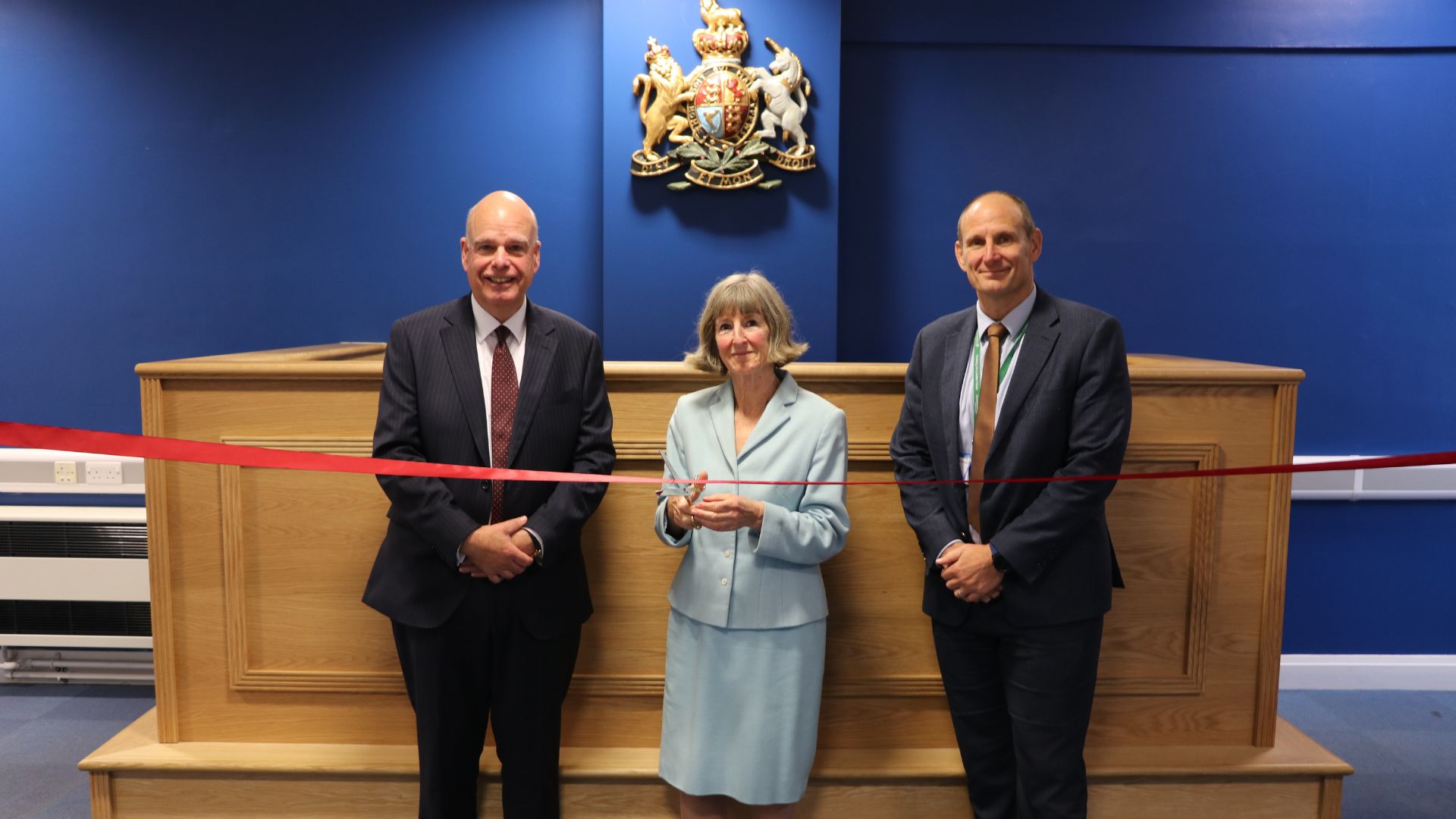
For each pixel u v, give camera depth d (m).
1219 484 2.19
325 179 3.46
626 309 3.39
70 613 3.32
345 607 2.23
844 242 3.53
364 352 2.96
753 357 1.91
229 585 2.21
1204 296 3.51
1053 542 1.80
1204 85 3.46
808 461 1.94
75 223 3.42
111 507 3.40
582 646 2.25
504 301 1.91
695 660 1.95
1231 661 2.24
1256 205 3.48
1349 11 3.38
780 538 1.84
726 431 1.97
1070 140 3.49
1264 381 2.15
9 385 3.46
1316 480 3.44
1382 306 3.47
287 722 2.26
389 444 1.89
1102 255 3.51
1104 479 1.80
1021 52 3.47
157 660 2.23
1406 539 3.49
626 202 3.37
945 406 1.96
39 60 3.37
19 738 3.00
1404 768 2.86
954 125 3.49
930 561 1.94
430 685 1.92
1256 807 2.20
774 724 1.90
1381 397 3.48
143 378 2.17
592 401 2.00
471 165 3.48
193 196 3.44
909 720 2.28
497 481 1.92
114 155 3.41
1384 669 3.49
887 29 3.43
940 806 2.20
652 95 3.34
